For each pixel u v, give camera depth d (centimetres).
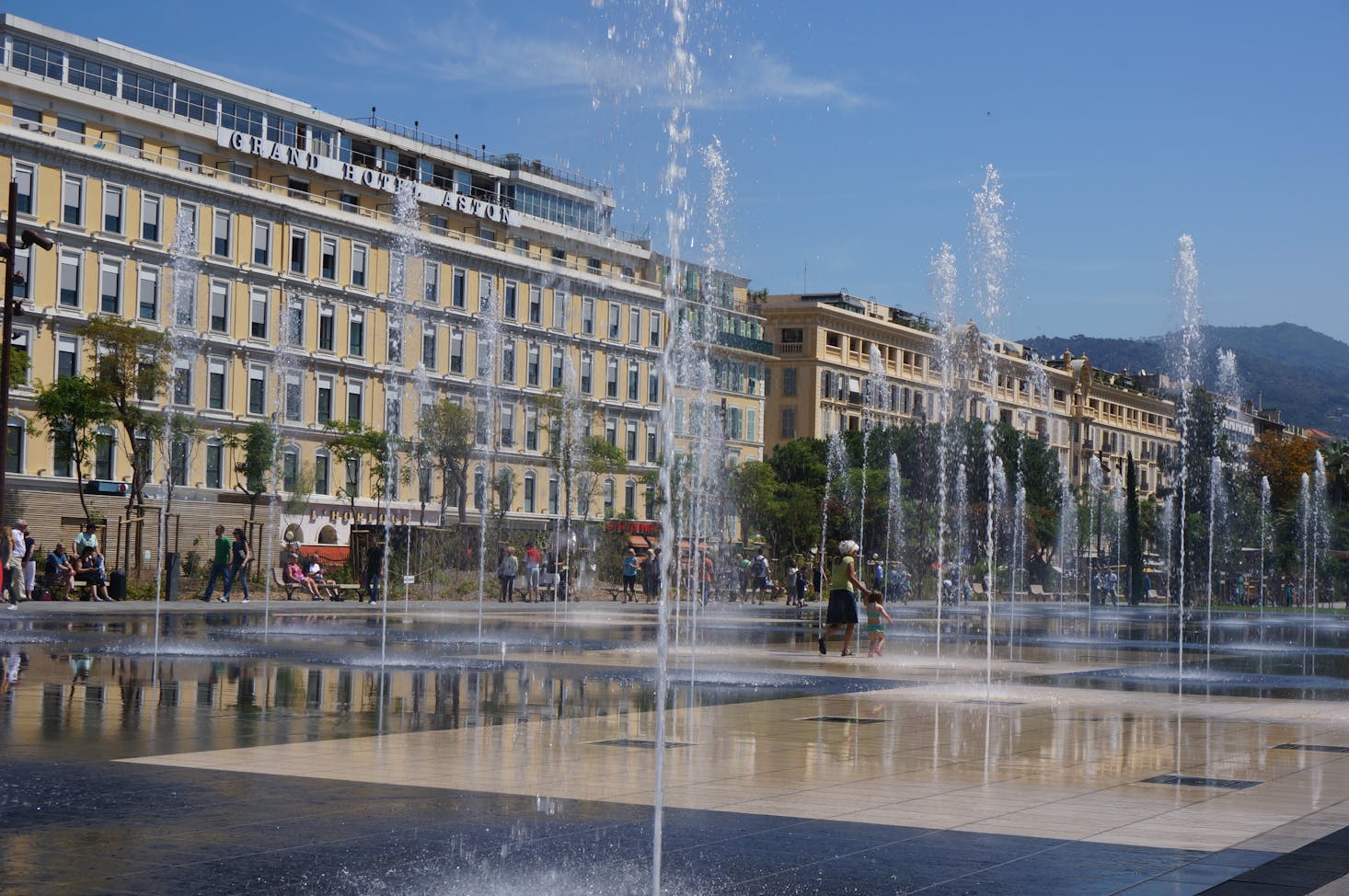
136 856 757
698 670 2208
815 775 1084
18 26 6894
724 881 723
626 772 1081
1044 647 3356
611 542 8219
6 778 995
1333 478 13150
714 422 9794
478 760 1128
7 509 5156
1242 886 717
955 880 729
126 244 7225
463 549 6644
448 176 9331
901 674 2230
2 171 6694
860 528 9138
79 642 2431
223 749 1160
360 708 1491
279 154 8031
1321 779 1102
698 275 10325
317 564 5309
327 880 708
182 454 7475
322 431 8244
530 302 9675
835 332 12738
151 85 7506
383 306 8688
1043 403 15238
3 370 3609
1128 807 959
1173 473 10688
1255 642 3959
